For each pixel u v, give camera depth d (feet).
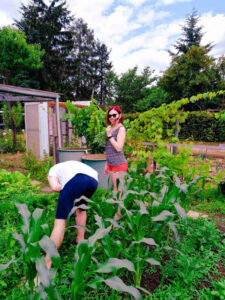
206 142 42.22
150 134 14.80
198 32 107.55
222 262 6.93
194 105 88.58
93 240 4.07
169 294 5.36
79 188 6.33
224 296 5.15
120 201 5.98
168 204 6.59
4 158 25.59
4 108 32.99
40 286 3.58
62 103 27.55
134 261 5.17
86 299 5.30
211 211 11.16
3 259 6.09
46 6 89.71
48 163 20.51
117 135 8.80
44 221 5.13
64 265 6.47
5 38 39.24
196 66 81.76
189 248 7.34
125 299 5.27
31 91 16.44
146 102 77.20
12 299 5.19
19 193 12.14
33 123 27.02
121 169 9.01
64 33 90.84
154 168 14.89
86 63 119.14
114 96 87.45
